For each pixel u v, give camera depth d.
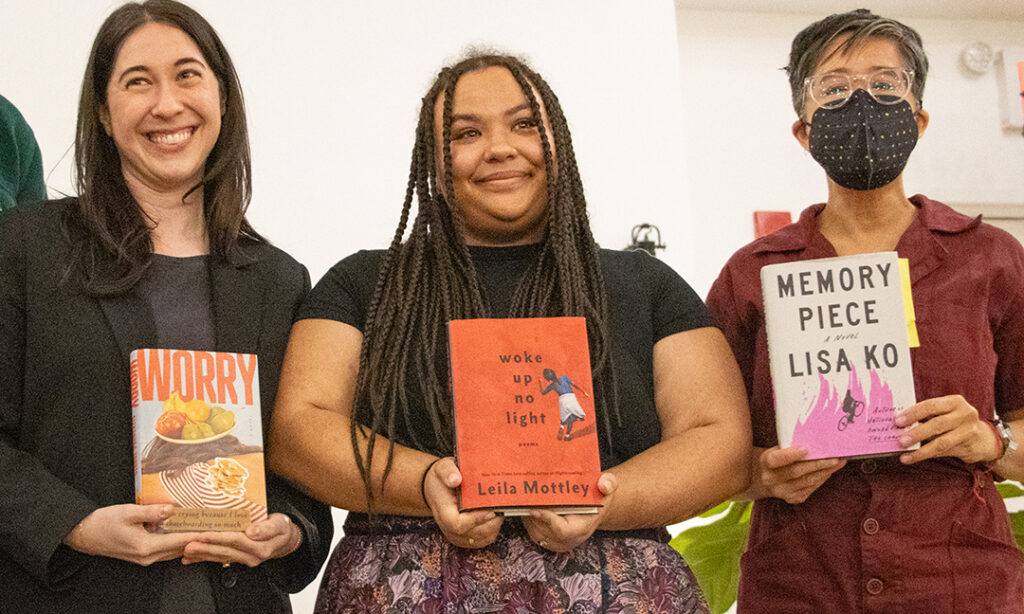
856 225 2.01
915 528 1.84
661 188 3.82
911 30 1.97
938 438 1.71
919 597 1.82
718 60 4.58
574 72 3.81
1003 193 4.68
